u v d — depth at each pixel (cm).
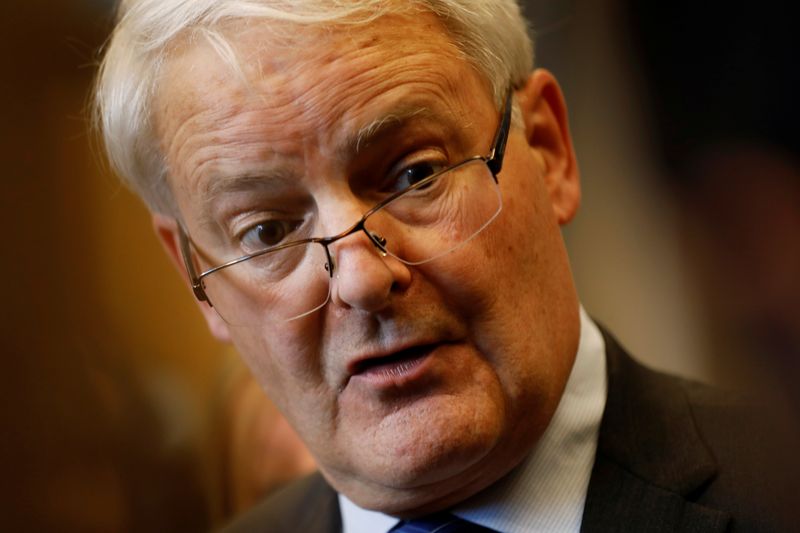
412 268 176
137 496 503
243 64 172
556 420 201
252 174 175
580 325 206
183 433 523
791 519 150
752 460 183
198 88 178
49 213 551
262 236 186
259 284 189
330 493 255
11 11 531
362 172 175
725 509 177
